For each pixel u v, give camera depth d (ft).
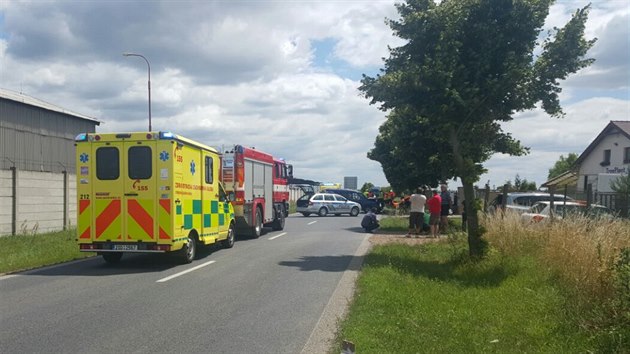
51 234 67.72
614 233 31.73
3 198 64.59
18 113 92.73
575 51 41.14
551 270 32.53
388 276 34.78
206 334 22.93
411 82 41.19
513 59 40.65
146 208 41.88
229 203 56.03
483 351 19.58
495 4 41.14
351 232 77.05
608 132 125.49
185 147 44.21
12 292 32.14
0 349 20.80
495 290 30.76
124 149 42.16
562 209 49.65
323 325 24.23
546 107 42.86
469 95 40.73
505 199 61.36
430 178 98.02
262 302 29.19
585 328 21.35
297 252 51.72
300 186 203.21
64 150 103.55
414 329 22.44
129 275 38.58
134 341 21.90
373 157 117.39
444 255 46.14
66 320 25.22
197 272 39.68
